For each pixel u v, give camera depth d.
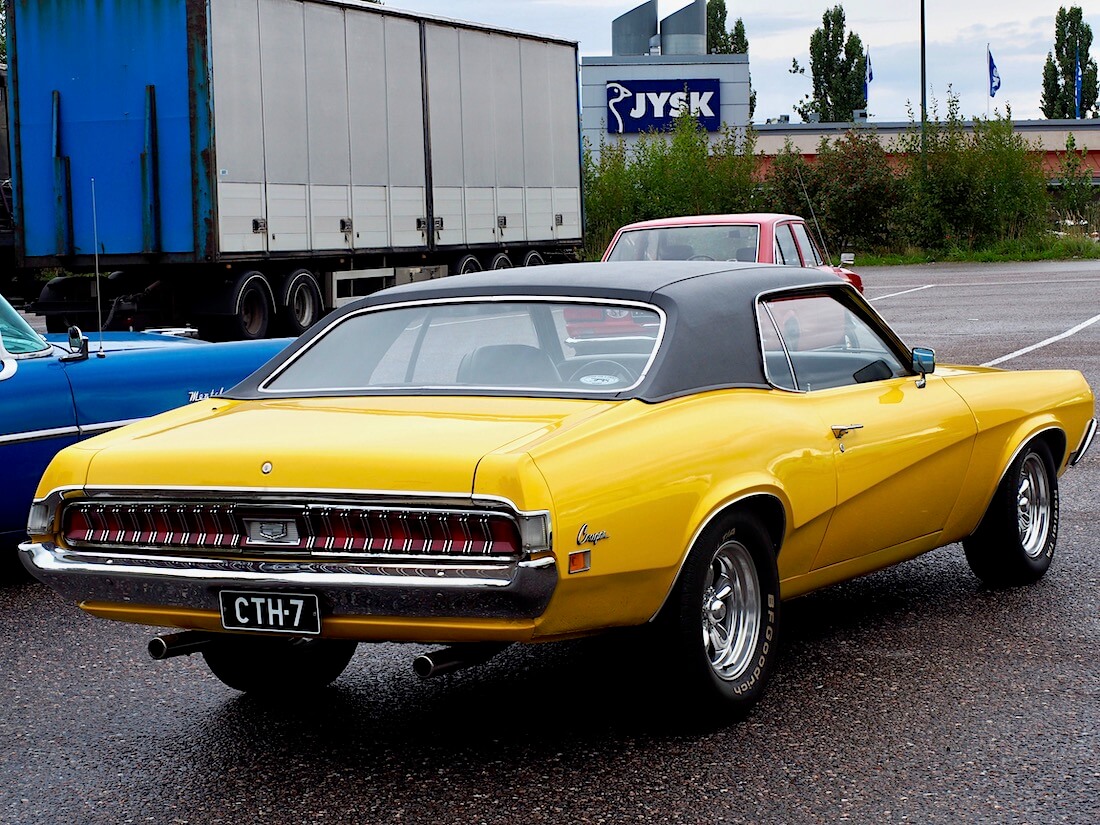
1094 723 4.64
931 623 5.90
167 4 17.62
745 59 64.75
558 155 26.41
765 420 4.89
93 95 17.98
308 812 4.06
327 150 20.05
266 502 4.14
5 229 20.34
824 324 5.55
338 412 4.64
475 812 4.02
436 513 3.97
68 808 4.13
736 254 13.10
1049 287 28.91
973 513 6.14
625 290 4.92
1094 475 9.37
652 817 3.94
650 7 70.88
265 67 18.73
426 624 4.04
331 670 5.26
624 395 4.54
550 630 4.07
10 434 6.83
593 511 4.07
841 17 94.31
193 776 4.37
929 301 26.00
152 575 4.27
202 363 7.63
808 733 4.60
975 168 45.47
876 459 5.36
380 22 21.22
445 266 23.75
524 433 4.18
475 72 23.72
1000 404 6.18
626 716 4.82
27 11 18.19
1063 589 6.41
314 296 20.39
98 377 7.16
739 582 4.77
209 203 17.72
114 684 5.36
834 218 46.00
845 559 5.43
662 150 43.59
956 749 4.43
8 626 6.25
